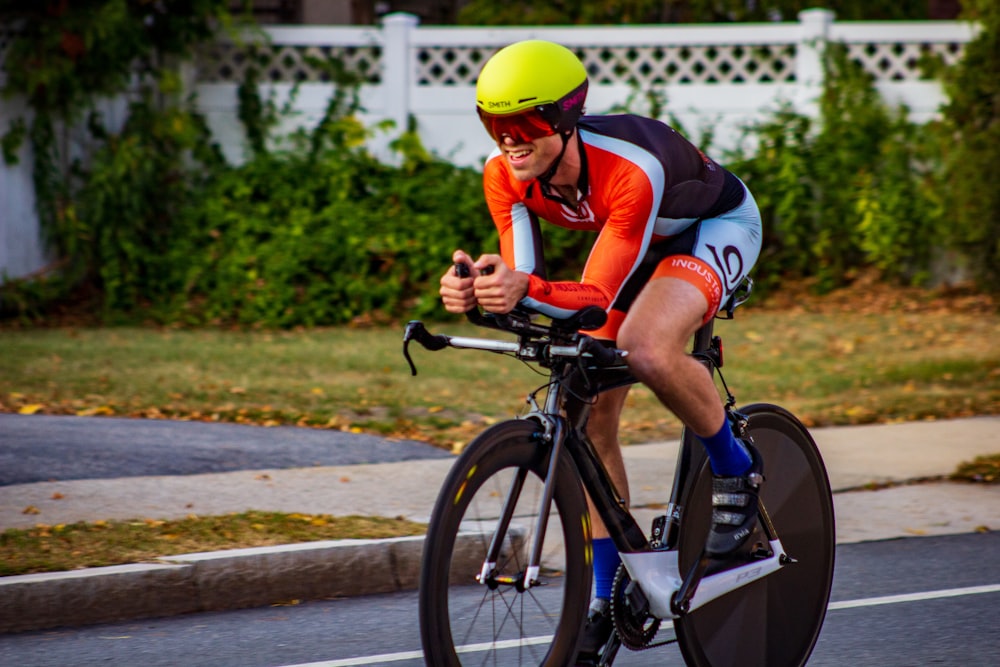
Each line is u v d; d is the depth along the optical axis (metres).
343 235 26.39
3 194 25.59
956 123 26.83
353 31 28.28
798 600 8.52
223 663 8.86
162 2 27.58
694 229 7.97
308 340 24.22
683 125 28.52
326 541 11.13
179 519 11.79
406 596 10.91
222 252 26.75
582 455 7.38
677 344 7.25
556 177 7.46
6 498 12.41
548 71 6.97
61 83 26.17
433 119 28.42
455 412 17.84
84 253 26.70
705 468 7.87
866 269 28.56
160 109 27.97
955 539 12.47
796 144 27.98
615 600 7.54
